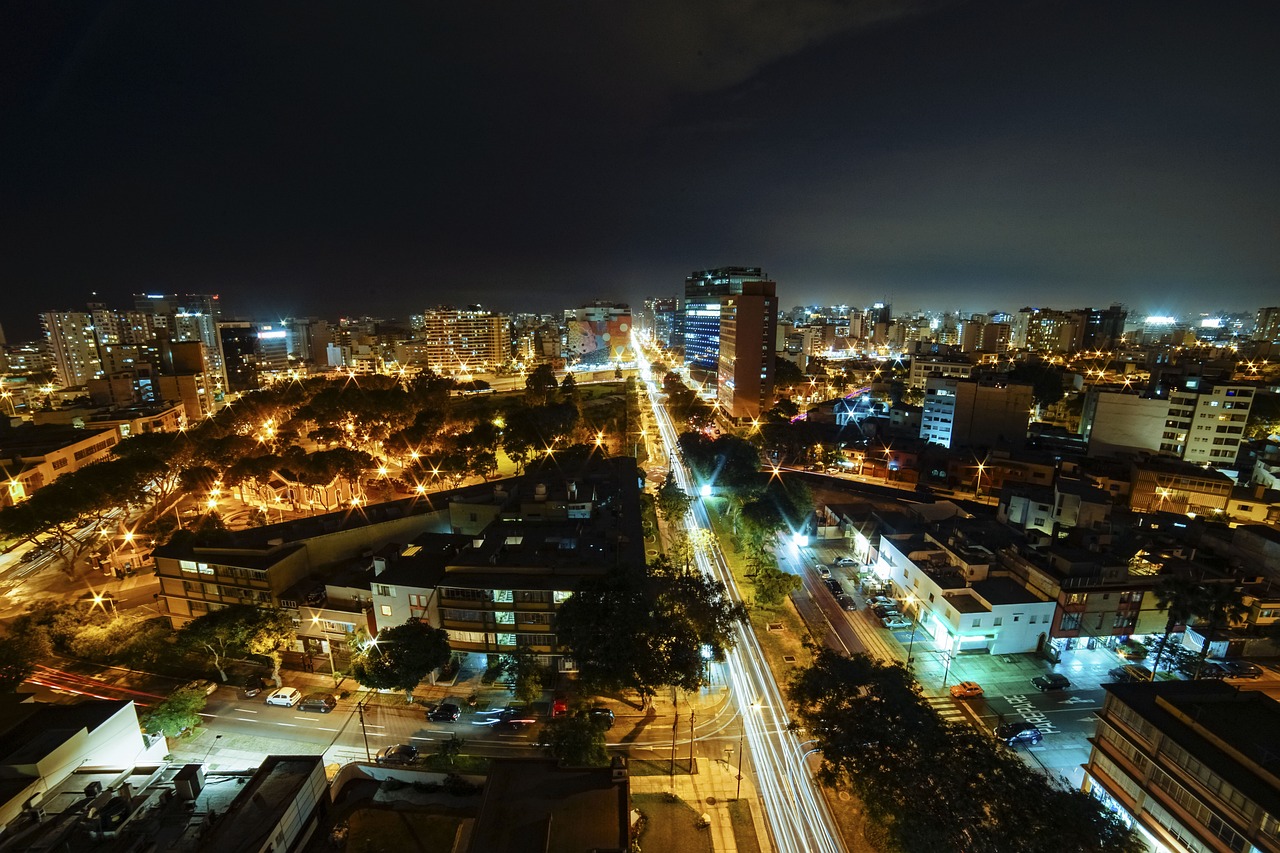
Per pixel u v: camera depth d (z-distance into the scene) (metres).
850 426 157.00
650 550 90.56
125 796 34.06
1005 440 133.62
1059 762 50.56
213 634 57.22
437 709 55.38
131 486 94.50
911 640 67.81
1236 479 107.12
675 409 187.75
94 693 58.94
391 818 39.97
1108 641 65.81
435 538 73.94
